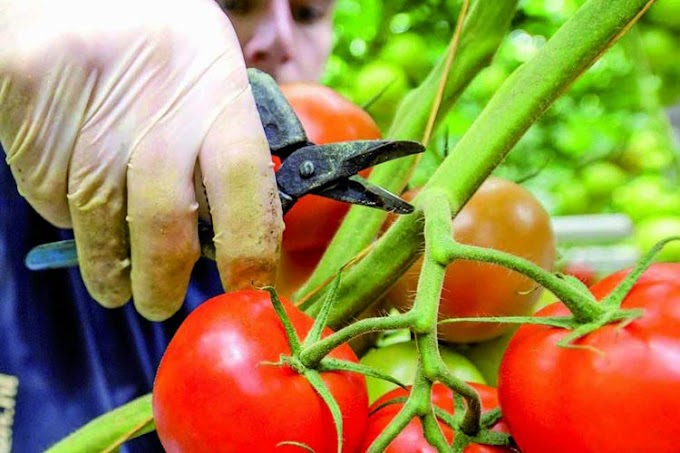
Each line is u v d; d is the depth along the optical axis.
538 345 0.24
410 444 0.26
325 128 0.36
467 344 0.36
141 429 0.32
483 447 0.26
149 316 0.36
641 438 0.23
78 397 0.48
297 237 0.37
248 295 0.27
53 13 0.34
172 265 0.34
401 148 0.30
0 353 0.47
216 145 0.32
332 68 0.93
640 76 1.00
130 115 0.33
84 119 0.33
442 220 0.26
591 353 0.23
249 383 0.24
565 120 1.21
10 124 0.34
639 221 1.03
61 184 0.35
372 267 0.30
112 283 0.37
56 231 0.49
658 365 0.23
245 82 0.33
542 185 1.10
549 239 0.35
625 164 1.18
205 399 0.25
